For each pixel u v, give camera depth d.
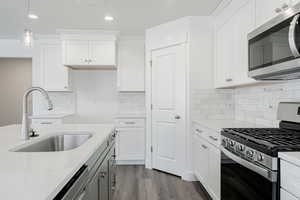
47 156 1.12
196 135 2.94
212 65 3.13
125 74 4.14
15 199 0.64
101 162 1.63
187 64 3.15
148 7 2.85
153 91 3.59
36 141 1.64
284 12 1.47
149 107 3.65
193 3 2.72
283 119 1.94
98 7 2.86
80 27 3.66
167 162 3.40
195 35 3.12
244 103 2.84
